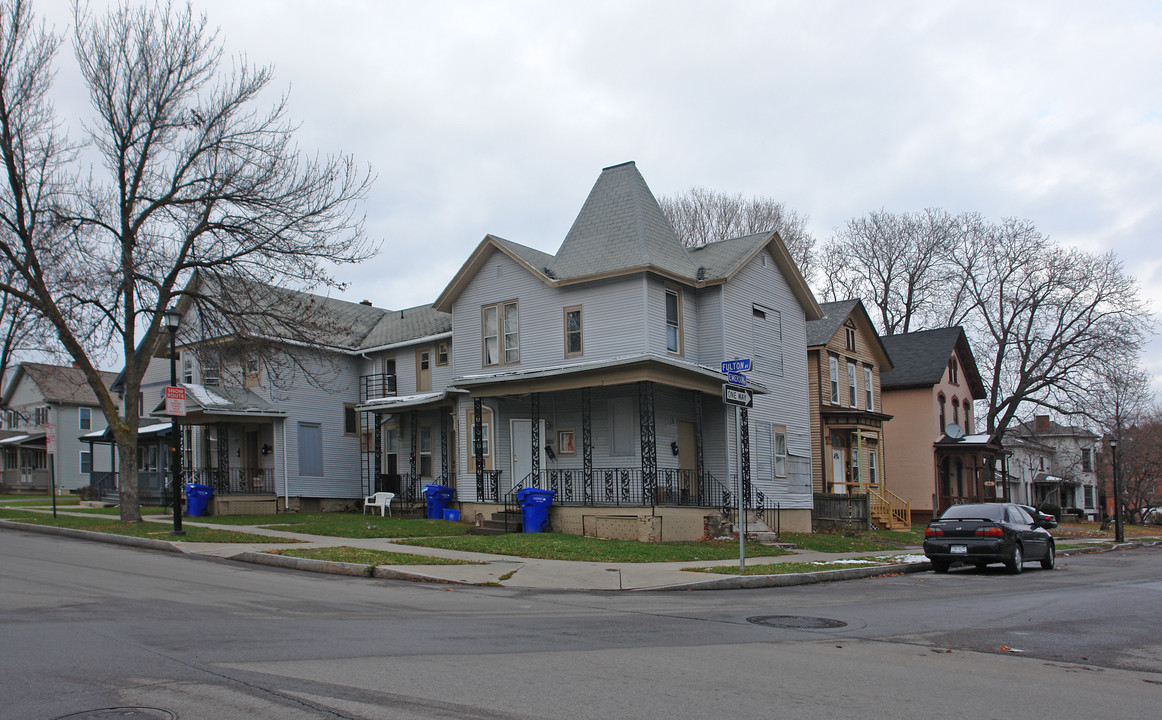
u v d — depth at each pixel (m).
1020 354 46.84
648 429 21.77
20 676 6.79
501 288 27.17
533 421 25.64
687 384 23.23
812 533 28.89
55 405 48.69
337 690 6.49
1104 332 44.47
